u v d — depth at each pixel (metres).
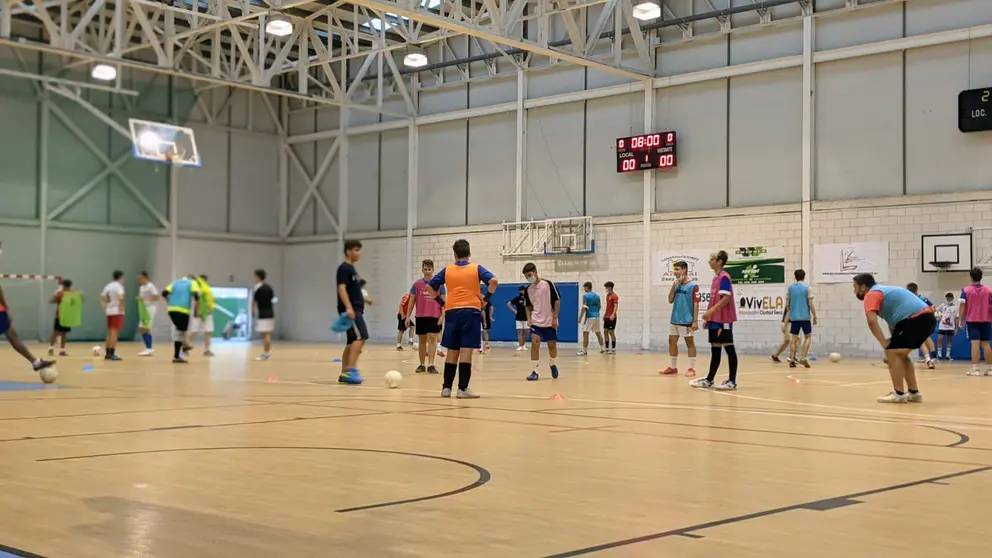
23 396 11.05
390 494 4.94
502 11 22.83
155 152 33.56
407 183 33.91
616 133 28.84
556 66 30.09
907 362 11.01
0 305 12.89
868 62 24.53
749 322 26.17
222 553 3.65
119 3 24.95
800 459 6.30
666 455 6.46
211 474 5.56
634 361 21.41
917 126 23.81
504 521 4.27
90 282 33.00
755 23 26.22
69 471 5.64
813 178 25.33
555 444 7.02
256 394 11.53
